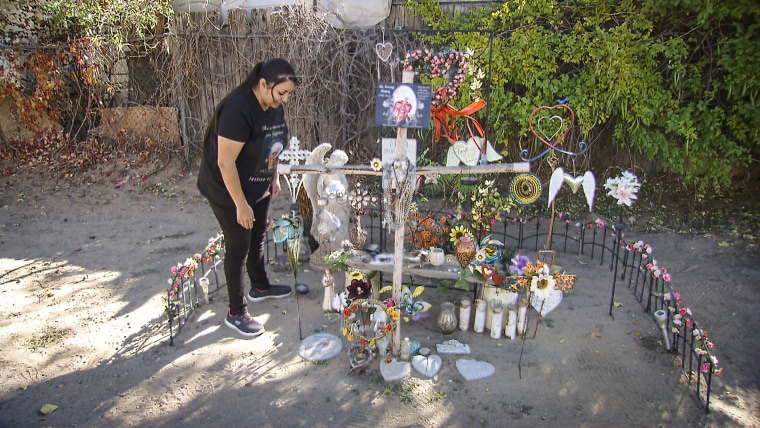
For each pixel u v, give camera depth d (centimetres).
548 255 537
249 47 740
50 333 385
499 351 367
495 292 384
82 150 814
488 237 415
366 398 318
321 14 717
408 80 289
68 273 491
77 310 420
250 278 430
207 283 418
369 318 369
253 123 329
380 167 312
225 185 343
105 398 316
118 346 371
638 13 593
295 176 485
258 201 382
